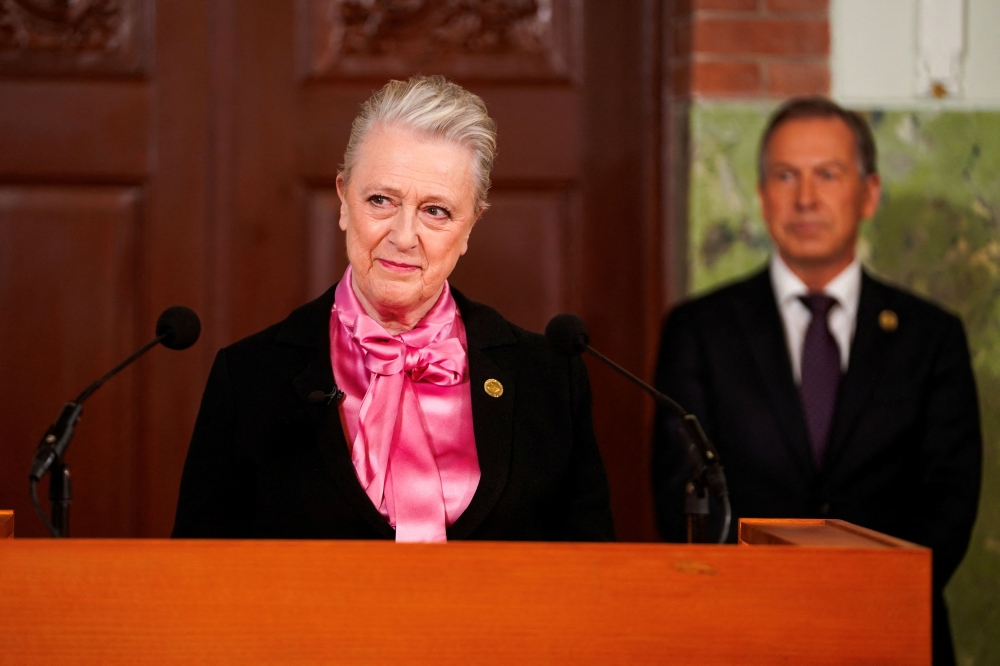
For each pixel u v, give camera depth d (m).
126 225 10.45
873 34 10.37
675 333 10.06
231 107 10.55
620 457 10.62
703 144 10.23
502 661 3.73
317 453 5.06
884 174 10.26
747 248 10.16
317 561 3.72
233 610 3.68
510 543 3.78
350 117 10.56
